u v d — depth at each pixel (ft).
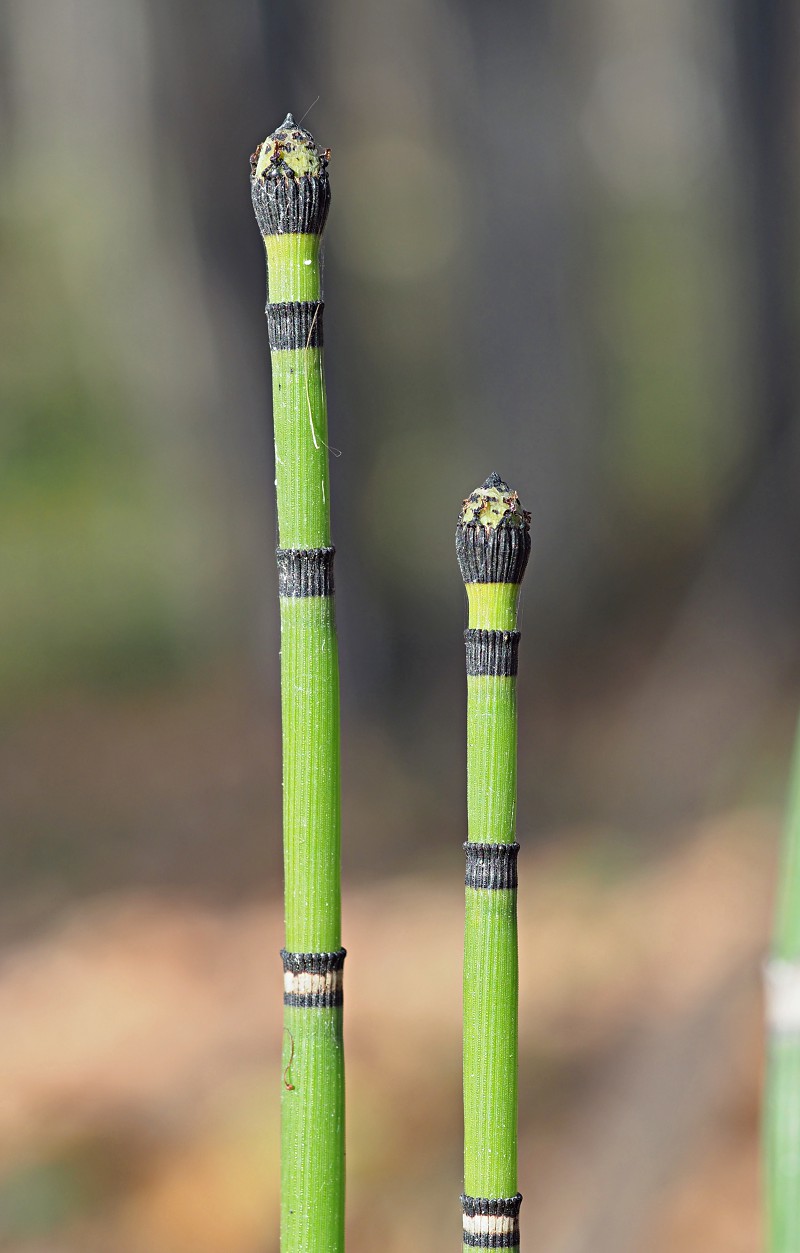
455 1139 4.37
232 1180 4.29
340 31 11.95
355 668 8.87
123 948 6.17
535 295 11.68
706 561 9.16
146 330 12.49
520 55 11.35
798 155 10.26
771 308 9.90
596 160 13.83
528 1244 3.60
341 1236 1.74
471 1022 1.72
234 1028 5.29
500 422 11.68
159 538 12.09
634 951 5.01
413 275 14.02
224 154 8.43
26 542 12.46
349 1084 4.74
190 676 10.74
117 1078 4.96
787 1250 1.76
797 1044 1.77
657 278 14.29
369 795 8.11
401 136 13.57
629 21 14.80
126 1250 3.97
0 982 5.96
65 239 14.08
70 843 7.66
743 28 10.20
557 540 11.44
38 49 12.10
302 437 1.71
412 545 10.83
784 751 6.01
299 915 1.73
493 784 1.71
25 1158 4.42
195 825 7.79
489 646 1.71
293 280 1.70
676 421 13.17
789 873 1.79
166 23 8.18
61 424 13.71
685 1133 3.72
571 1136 3.96
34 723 9.93
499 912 1.71
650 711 7.14
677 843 5.77
